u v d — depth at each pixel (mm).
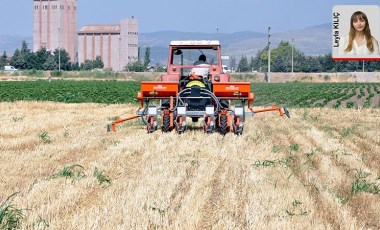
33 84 108500
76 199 16203
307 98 81250
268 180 19547
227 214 15211
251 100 33938
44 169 21250
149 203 15852
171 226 13859
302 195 17156
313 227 14094
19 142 28828
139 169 21375
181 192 17578
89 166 21906
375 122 44969
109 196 16672
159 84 33969
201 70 36156
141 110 34688
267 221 14602
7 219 14180
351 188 19000
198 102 34000
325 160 24094
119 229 13469
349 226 14352
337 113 53969
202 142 28953
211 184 18859
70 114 48500
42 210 15016
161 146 27281
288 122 43750
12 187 18109
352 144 30281
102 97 73875
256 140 30719
